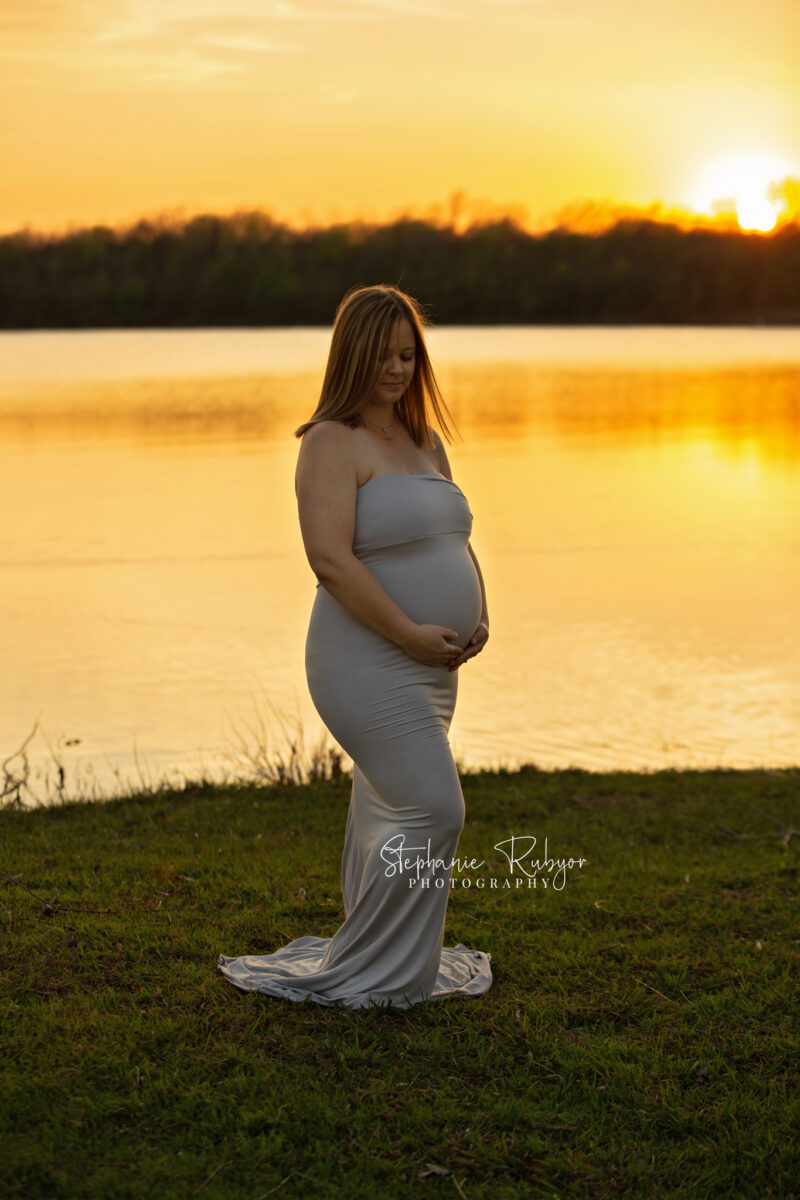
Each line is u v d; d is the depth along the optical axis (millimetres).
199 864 5207
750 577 15156
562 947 4273
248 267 118125
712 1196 2854
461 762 8094
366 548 3484
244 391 51844
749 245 116688
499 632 12266
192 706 9570
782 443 32375
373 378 3467
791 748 8742
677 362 71062
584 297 117062
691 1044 3539
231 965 3854
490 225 117000
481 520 19750
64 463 28109
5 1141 2879
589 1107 3186
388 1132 3021
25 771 7172
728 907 4816
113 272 119812
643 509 21016
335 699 3486
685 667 10945
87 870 5047
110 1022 3428
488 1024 3578
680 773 7910
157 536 18141
